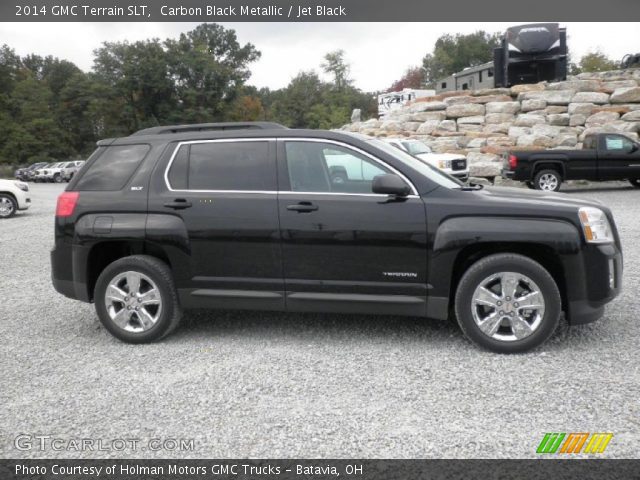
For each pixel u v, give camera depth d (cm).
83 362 447
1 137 6188
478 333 439
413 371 407
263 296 470
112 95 6119
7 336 519
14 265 882
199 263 474
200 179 481
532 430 319
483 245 444
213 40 7581
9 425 343
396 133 2269
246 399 369
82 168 509
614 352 432
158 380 405
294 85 7256
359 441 313
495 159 1998
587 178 1688
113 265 483
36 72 10631
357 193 455
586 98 2061
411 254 442
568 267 425
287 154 471
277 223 458
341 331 505
